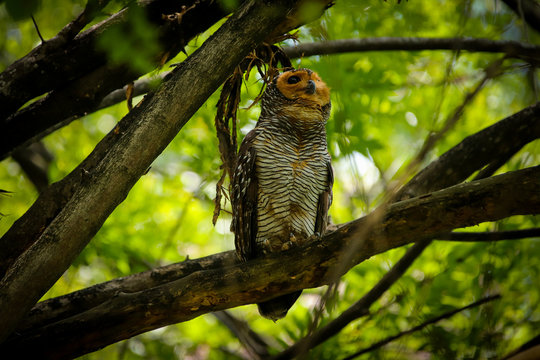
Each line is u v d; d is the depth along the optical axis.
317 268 7.97
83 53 8.73
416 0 13.12
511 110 12.97
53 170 13.95
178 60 12.09
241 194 9.87
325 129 11.91
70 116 9.29
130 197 14.23
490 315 8.30
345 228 7.88
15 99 8.67
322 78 11.52
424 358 9.95
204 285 8.13
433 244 11.96
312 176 10.30
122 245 13.05
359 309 10.34
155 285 9.67
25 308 6.45
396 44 11.48
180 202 14.77
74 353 8.13
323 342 9.97
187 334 14.91
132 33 7.46
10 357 7.88
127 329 8.16
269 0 7.03
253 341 12.68
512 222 11.20
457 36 7.05
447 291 11.24
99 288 9.48
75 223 6.52
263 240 10.32
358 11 8.27
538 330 10.00
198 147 12.95
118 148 6.77
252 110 13.45
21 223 8.70
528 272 10.69
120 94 11.50
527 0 11.44
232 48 6.98
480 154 9.74
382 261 12.26
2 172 16.30
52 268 6.46
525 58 9.36
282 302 9.91
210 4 8.70
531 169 7.11
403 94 14.35
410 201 7.50
